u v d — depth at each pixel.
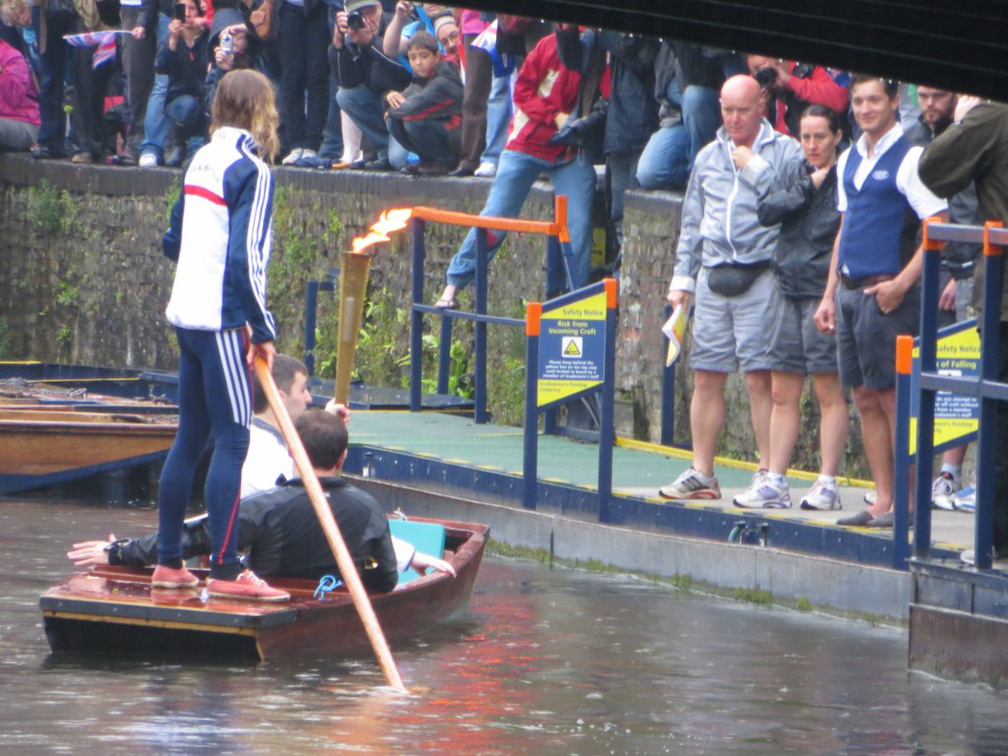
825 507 33.03
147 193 73.44
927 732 21.16
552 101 49.44
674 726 21.30
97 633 25.20
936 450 27.81
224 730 20.41
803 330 32.56
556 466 41.16
